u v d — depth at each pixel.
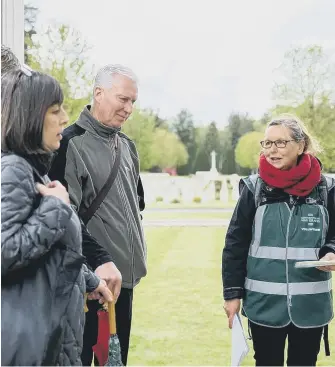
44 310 1.48
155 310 4.21
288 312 2.13
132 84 2.21
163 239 6.34
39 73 1.58
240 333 2.05
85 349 2.20
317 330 2.17
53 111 1.56
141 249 2.34
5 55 1.89
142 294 4.59
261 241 2.17
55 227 1.46
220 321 4.01
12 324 1.46
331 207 2.18
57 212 1.47
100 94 2.22
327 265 2.03
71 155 2.15
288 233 2.14
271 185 2.15
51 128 1.56
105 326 1.91
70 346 1.54
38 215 1.45
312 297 2.14
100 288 1.76
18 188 1.46
